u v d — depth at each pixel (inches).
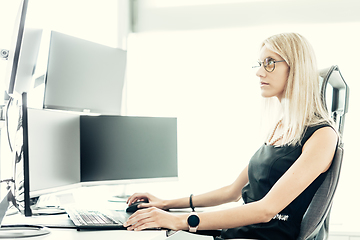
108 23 99.5
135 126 68.0
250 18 100.1
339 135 49.0
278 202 43.0
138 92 103.9
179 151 100.4
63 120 56.2
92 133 62.6
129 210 55.2
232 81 99.3
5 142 57.3
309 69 48.2
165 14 104.3
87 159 61.7
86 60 67.6
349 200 90.9
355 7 94.6
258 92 97.6
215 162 98.7
